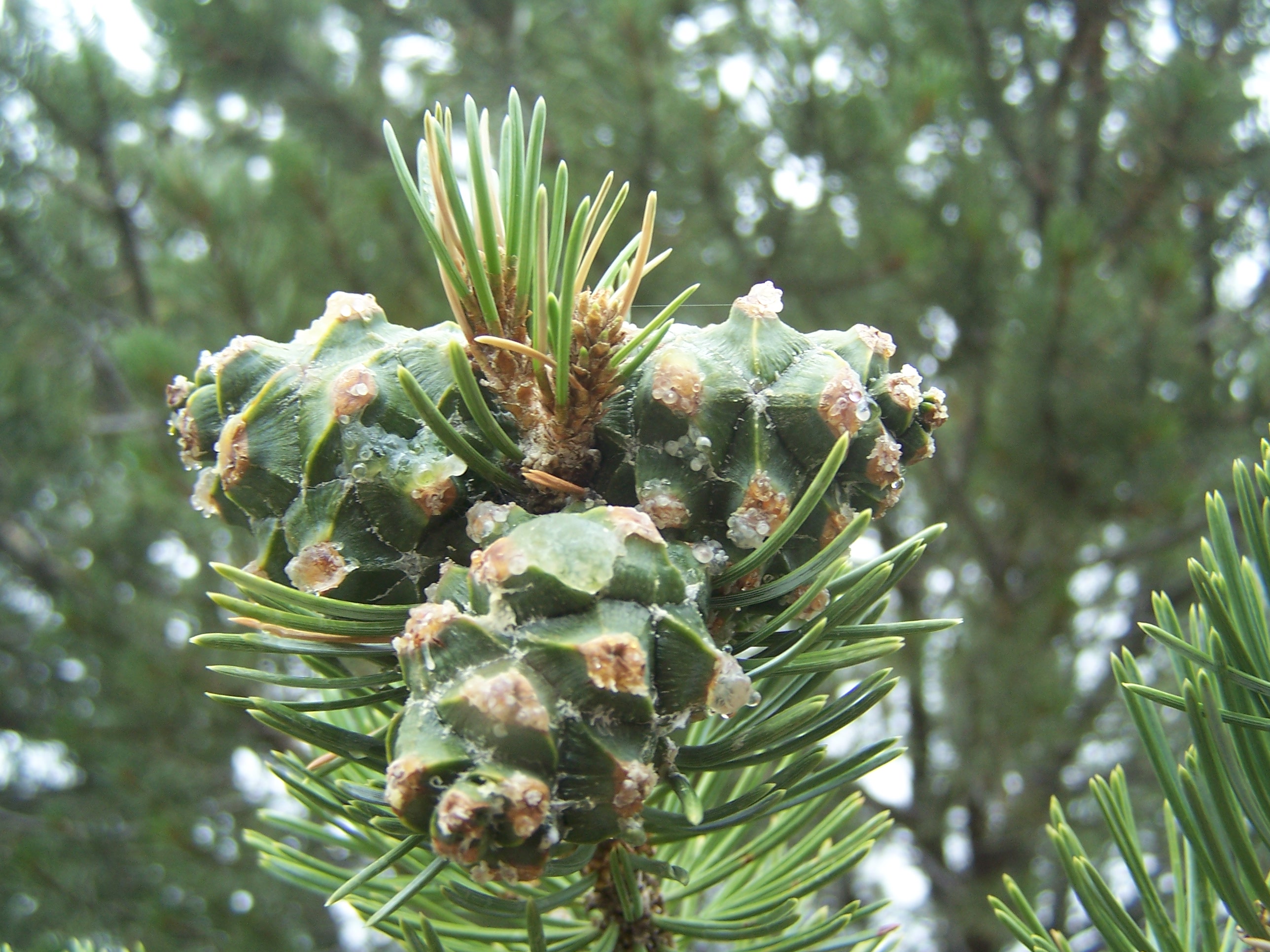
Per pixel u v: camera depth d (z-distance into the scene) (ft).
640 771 0.48
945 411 0.58
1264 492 0.59
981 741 2.24
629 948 0.65
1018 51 2.60
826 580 0.56
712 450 0.54
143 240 2.85
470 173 0.53
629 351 0.53
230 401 0.56
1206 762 0.56
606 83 2.21
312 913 2.44
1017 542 2.23
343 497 0.54
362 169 2.73
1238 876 0.59
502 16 3.00
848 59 2.52
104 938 2.11
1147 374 2.05
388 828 0.56
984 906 2.25
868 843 0.67
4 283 2.84
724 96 2.16
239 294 2.00
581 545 0.50
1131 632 2.25
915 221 2.13
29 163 2.92
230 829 2.32
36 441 2.89
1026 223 2.62
